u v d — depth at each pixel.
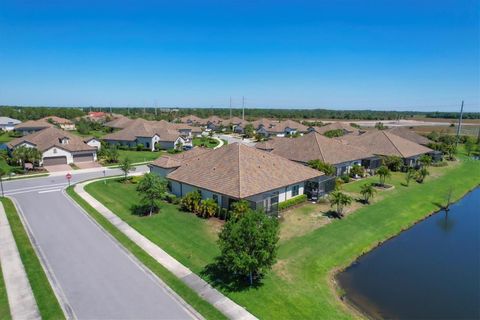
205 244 24.75
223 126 144.25
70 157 60.25
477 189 48.03
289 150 52.31
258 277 20.22
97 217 30.22
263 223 19.06
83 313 16.39
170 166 41.84
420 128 134.88
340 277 22.00
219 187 31.52
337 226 29.55
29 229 27.33
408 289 20.78
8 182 45.06
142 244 24.48
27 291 18.16
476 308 18.86
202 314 16.47
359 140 65.50
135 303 17.23
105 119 150.75
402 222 32.38
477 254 26.16
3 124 118.44
